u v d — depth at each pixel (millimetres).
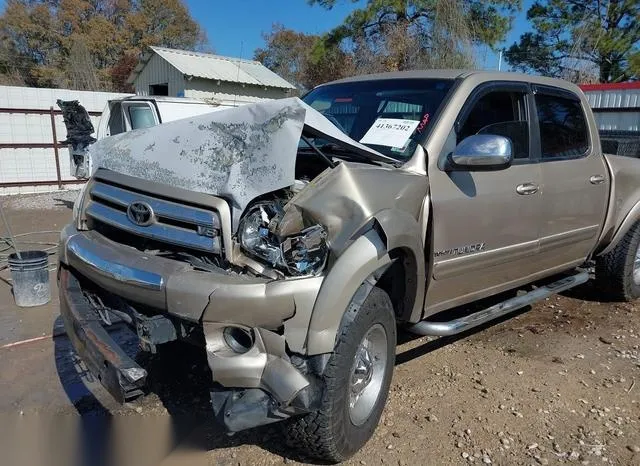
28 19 45031
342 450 2828
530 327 4809
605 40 27297
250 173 2668
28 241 8117
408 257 3053
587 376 3941
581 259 4848
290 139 2768
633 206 5047
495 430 3252
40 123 13953
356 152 3123
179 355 4055
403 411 3428
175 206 2756
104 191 3102
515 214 3818
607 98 16297
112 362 2646
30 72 43906
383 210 2826
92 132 11070
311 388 2592
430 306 3479
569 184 4320
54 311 5105
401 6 22359
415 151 3293
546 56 30766
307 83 27281
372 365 3037
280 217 2689
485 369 4004
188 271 2639
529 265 4203
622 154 6191
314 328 2559
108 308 3121
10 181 13680
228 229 2625
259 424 2545
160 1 47969
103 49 45156
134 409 3447
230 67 24656
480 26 22391
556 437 3205
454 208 3340
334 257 2629
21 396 3594
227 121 2904
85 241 3070
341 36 23938
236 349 2609
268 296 2506
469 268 3592
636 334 4699
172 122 3143
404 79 4020
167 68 23875
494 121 3844
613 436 3229
